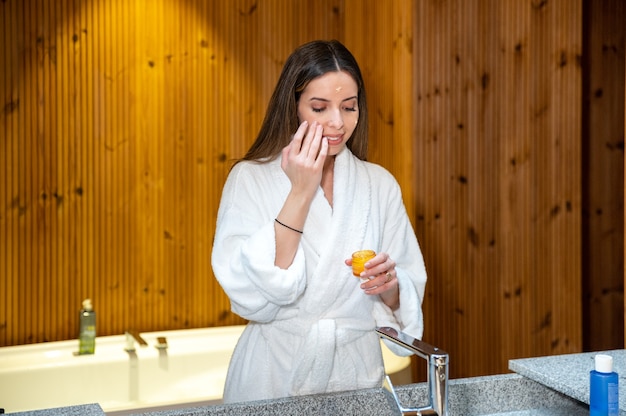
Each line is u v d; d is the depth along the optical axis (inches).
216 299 134.3
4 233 122.6
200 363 124.3
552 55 111.3
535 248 112.7
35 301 124.3
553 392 58.4
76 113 126.0
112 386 119.3
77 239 126.7
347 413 52.8
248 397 59.7
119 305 129.3
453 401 55.4
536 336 113.1
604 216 138.9
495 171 114.7
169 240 131.8
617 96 138.9
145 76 129.5
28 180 123.7
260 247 54.2
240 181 60.0
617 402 48.8
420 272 63.8
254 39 135.4
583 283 137.7
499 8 113.0
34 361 117.0
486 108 114.8
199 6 132.0
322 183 61.3
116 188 128.6
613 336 139.7
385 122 125.3
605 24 137.8
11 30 121.9
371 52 129.5
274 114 59.6
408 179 117.6
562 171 112.8
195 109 132.4
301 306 58.1
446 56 115.3
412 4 115.0
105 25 127.0
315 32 138.6
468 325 116.3
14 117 122.6
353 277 58.2
